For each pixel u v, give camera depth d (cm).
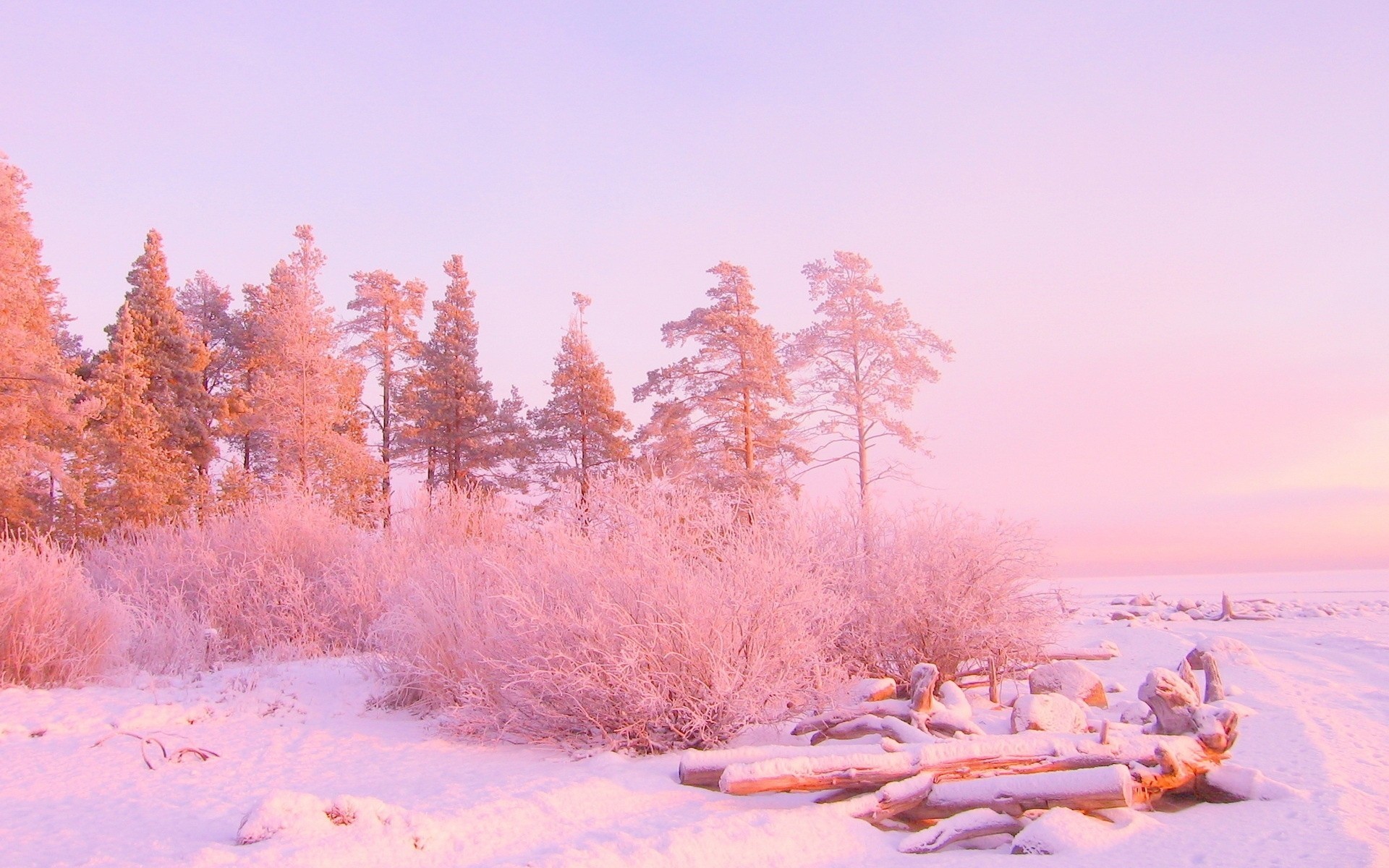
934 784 557
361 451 3350
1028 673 1036
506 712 781
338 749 754
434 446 3725
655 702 701
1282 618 2617
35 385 2589
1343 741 748
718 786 607
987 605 957
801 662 767
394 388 4069
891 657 977
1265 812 533
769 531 902
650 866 449
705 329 3123
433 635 883
